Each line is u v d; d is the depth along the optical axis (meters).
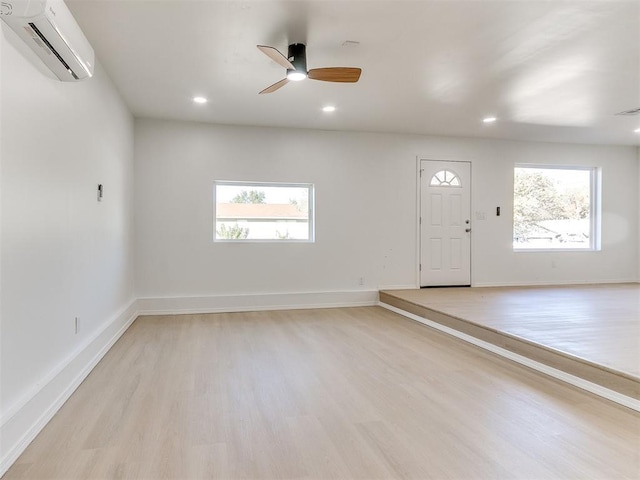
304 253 5.64
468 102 4.52
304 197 5.74
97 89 3.33
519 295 5.40
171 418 2.27
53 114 2.41
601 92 4.19
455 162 6.16
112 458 1.87
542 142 6.52
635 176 6.93
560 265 6.59
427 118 5.14
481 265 6.28
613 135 6.10
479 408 2.40
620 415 2.30
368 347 3.70
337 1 2.51
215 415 2.31
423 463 1.82
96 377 2.93
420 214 6.04
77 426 2.18
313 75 3.14
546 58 3.37
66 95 2.62
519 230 6.57
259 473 1.75
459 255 6.20
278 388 2.72
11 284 1.89
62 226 2.54
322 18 2.72
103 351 3.43
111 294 3.83
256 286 5.48
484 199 6.29
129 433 2.10
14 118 1.93
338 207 5.75
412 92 4.18
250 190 5.58
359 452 1.92
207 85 3.96
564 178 6.77
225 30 2.88
